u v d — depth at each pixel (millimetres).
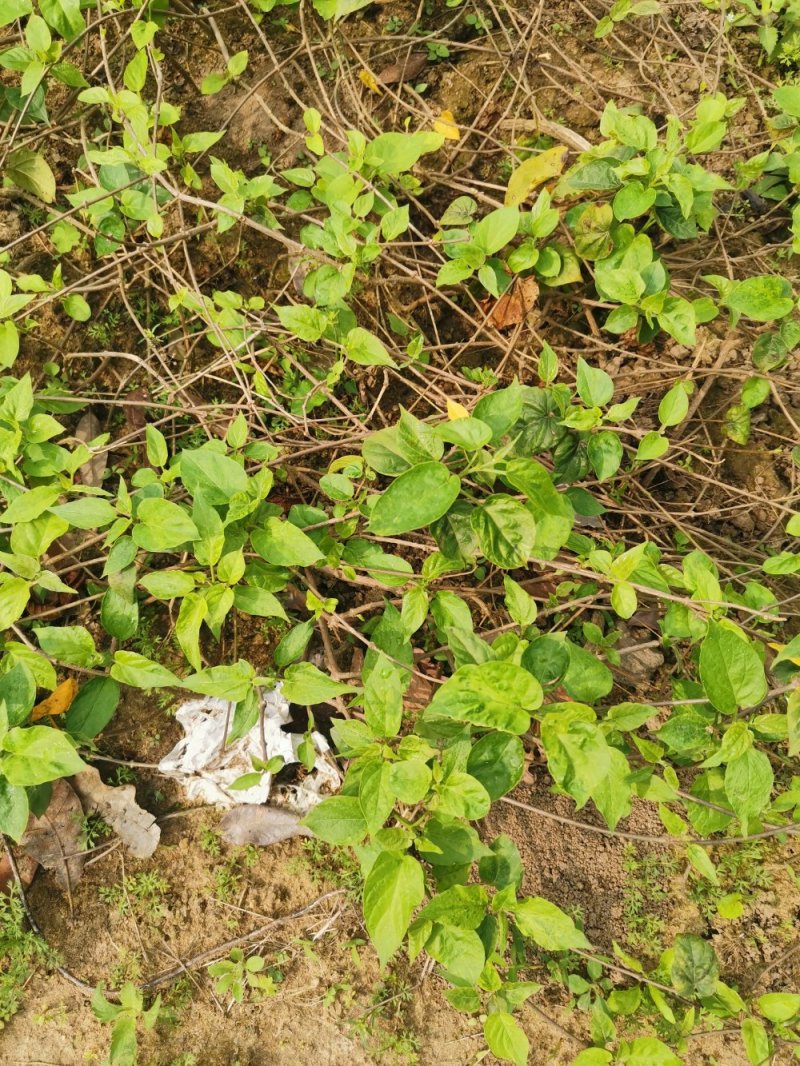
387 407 2650
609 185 2260
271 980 2123
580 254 2379
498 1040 1543
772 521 2613
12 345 2152
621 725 1635
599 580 1911
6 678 1669
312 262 2674
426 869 2061
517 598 1702
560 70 2914
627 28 3057
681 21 3066
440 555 1811
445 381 2623
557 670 1534
